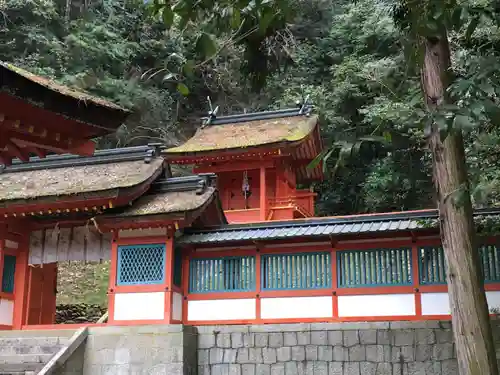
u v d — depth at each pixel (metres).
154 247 13.00
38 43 29.27
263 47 6.34
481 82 5.65
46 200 12.69
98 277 24.47
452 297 7.18
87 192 12.48
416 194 26.34
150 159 14.38
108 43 31.91
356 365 11.66
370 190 26.67
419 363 11.31
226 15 5.20
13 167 15.27
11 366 12.32
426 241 11.99
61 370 11.74
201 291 13.24
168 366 11.88
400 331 11.59
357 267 12.41
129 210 12.95
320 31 35.88
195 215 12.70
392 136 6.41
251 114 22.36
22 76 6.00
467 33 6.01
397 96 7.68
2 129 6.81
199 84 35.44
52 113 6.50
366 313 12.08
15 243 14.30
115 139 32.28
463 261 7.12
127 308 12.83
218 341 12.57
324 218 12.68
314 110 22.02
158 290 12.72
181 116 36.56
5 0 28.91
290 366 12.01
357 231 11.86
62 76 29.12
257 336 12.37
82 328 12.66
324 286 12.49
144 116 32.66
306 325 12.13
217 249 13.38
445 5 5.09
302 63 33.84
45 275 15.94
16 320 13.86
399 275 12.07
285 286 12.74
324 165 5.83
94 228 14.09
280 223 12.98
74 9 33.91
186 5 4.96
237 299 12.96
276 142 18.56
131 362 12.14
